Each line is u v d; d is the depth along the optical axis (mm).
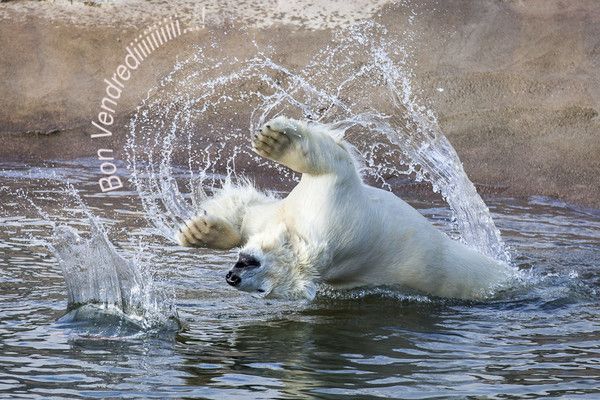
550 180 14781
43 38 18781
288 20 18594
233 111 16938
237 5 19125
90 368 7465
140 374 7371
